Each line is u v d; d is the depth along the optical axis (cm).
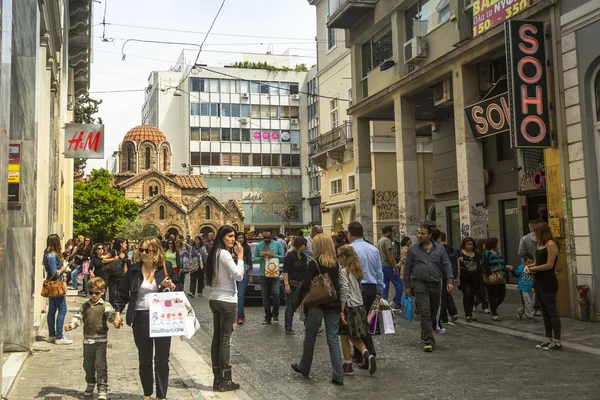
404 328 1176
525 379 739
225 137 7275
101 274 1437
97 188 5603
